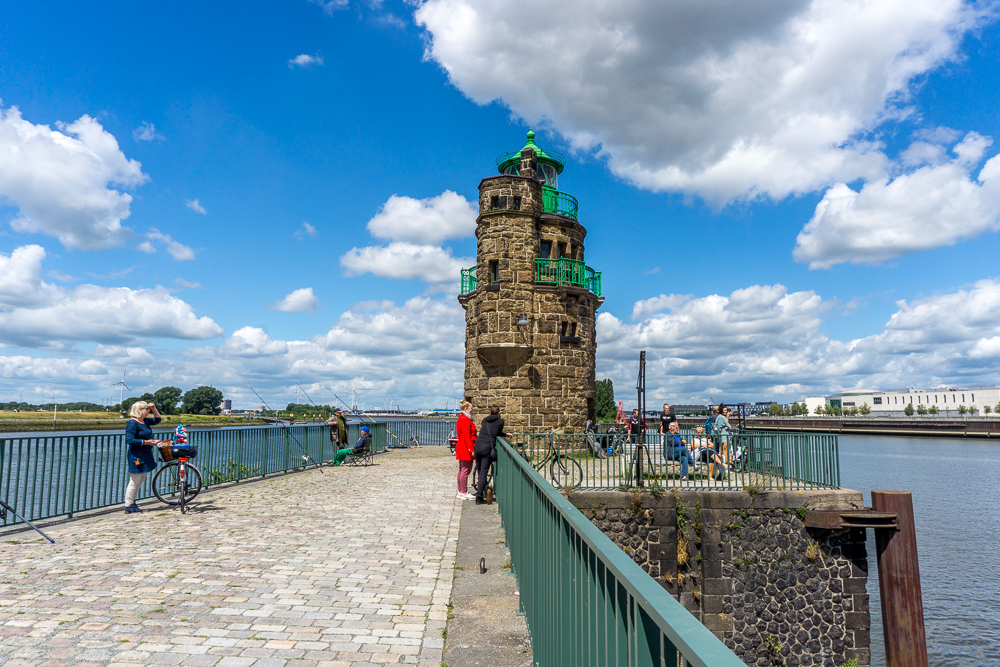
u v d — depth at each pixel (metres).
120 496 10.85
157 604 5.41
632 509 13.74
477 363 24.88
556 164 28.36
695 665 1.00
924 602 23.77
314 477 15.89
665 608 1.33
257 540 8.12
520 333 23.86
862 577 13.39
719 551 13.53
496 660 4.32
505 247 24.34
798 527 13.59
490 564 7.02
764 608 13.32
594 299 26.25
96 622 4.93
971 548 31.41
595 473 14.70
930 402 151.38
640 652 1.55
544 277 24.84
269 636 4.71
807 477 14.56
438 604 5.57
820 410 173.00
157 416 10.73
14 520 8.67
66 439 9.56
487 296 24.09
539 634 4.10
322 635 4.76
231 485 13.91
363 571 6.66
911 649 12.62
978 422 100.38
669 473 15.02
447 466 19.23
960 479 52.62
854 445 96.06
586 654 2.54
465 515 10.28
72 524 9.05
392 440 28.36
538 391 23.86
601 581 2.22
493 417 11.90
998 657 18.80
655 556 13.59
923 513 40.00
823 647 13.16
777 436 14.71
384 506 11.17
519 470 5.96
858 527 13.35
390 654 4.41
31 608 5.25
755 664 13.07
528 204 24.73
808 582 13.40
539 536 4.17
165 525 9.08
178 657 4.26
